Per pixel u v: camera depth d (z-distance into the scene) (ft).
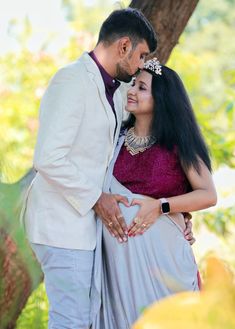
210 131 21.50
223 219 20.83
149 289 11.55
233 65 51.26
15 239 4.89
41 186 11.39
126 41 11.26
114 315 11.87
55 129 10.69
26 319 5.60
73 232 11.23
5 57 26.32
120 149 11.98
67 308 11.23
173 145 11.73
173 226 11.74
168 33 15.92
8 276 4.94
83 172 11.18
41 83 25.96
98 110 11.12
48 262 11.35
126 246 11.49
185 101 11.98
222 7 57.06
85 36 26.63
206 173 11.86
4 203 4.84
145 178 11.64
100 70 11.32
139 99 11.75
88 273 11.42
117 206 11.37
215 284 4.10
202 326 3.93
